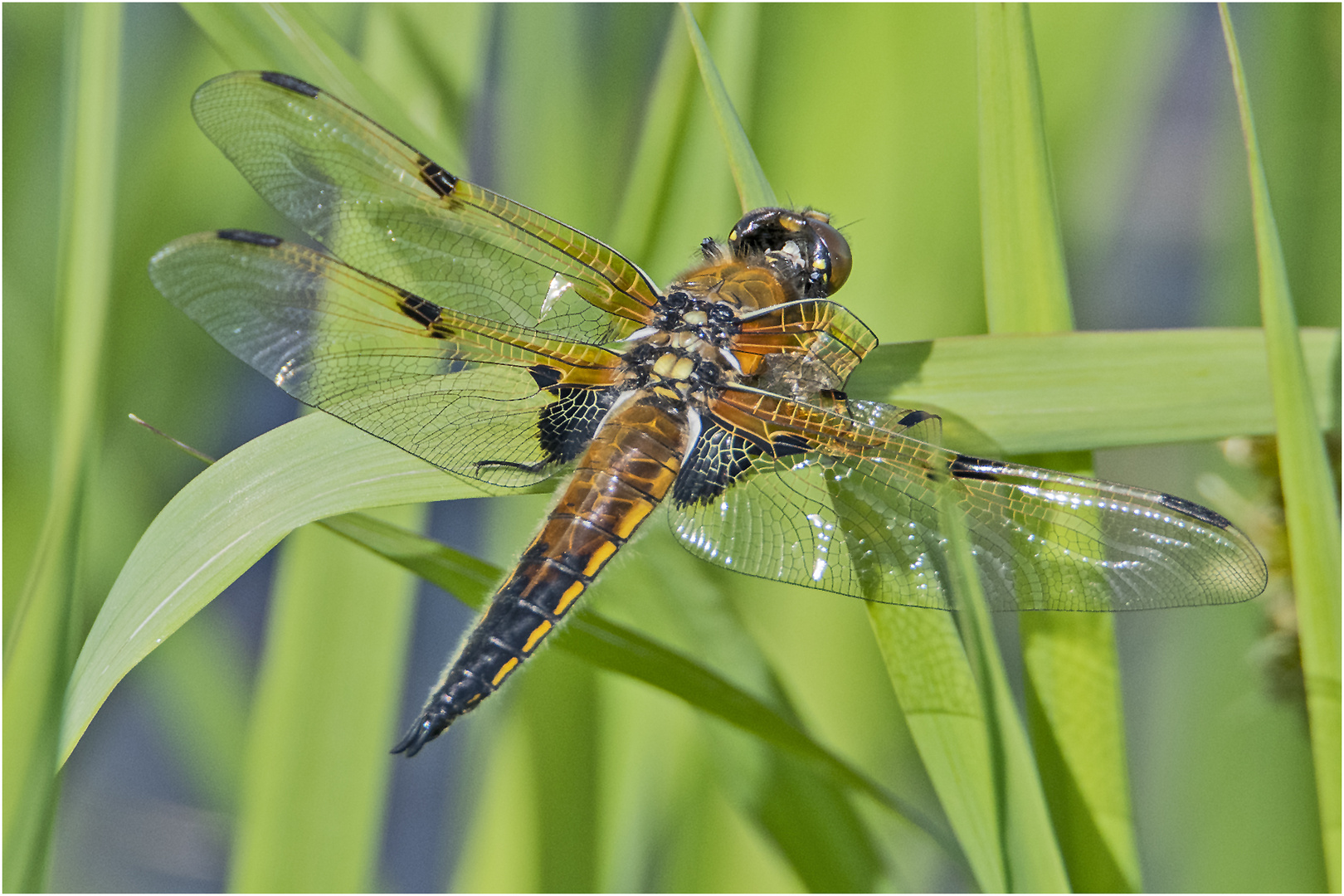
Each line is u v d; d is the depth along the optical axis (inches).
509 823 34.7
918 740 33.9
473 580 34.1
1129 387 34.2
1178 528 34.0
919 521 34.1
